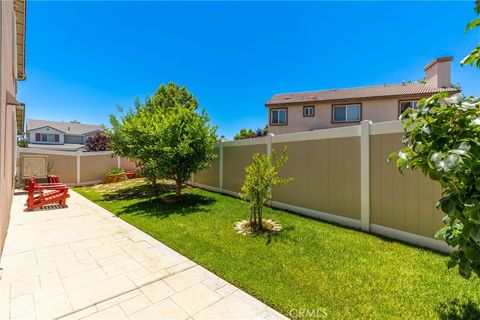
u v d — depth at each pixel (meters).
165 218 6.46
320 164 6.16
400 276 3.25
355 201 5.40
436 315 2.46
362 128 5.23
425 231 4.28
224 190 9.91
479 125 1.53
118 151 10.77
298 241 4.62
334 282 3.12
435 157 1.48
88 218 6.68
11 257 4.03
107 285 3.15
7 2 4.25
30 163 12.33
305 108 17.58
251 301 2.79
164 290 3.03
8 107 5.39
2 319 2.46
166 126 8.25
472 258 1.66
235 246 4.41
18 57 8.07
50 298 2.85
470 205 1.45
